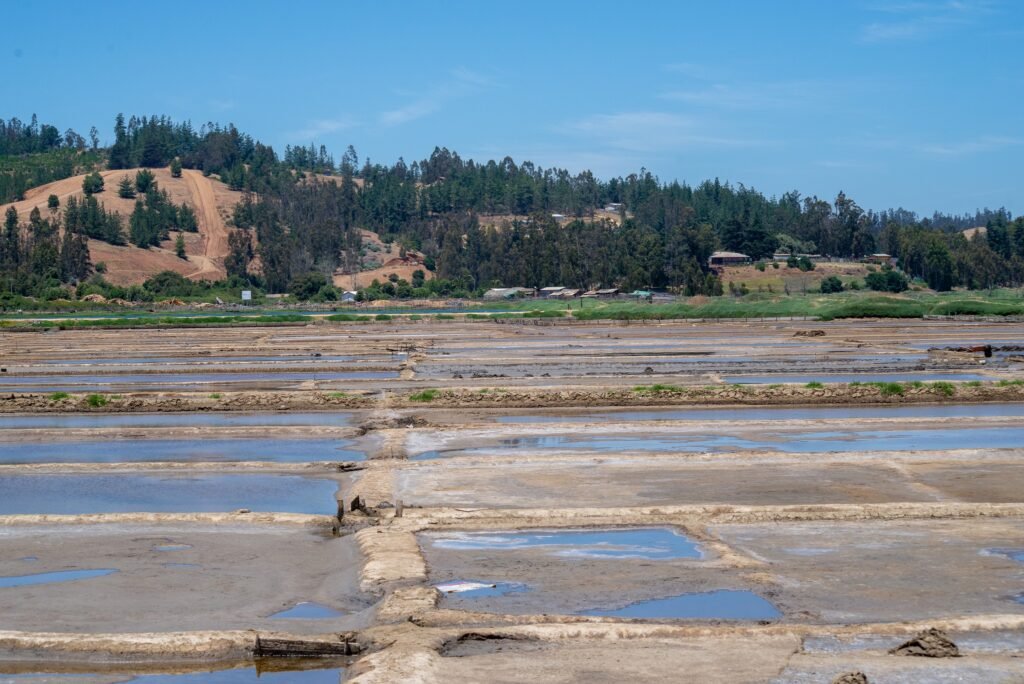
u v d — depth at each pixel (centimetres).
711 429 3791
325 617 1853
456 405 4519
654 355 6762
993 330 9144
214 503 2738
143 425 4091
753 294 16362
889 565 2089
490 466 3098
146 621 1833
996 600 1877
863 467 3025
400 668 1529
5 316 14738
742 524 2428
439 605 1862
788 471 2984
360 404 4566
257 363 6531
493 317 12394
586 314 12269
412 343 8181
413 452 3397
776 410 4338
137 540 2359
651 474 2967
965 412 4244
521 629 1698
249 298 18688
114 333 10194
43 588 2025
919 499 2642
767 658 1583
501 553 2206
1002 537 2288
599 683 1492
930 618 1772
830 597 1898
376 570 2062
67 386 5300
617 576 2038
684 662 1571
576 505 2622
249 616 1856
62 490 2898
